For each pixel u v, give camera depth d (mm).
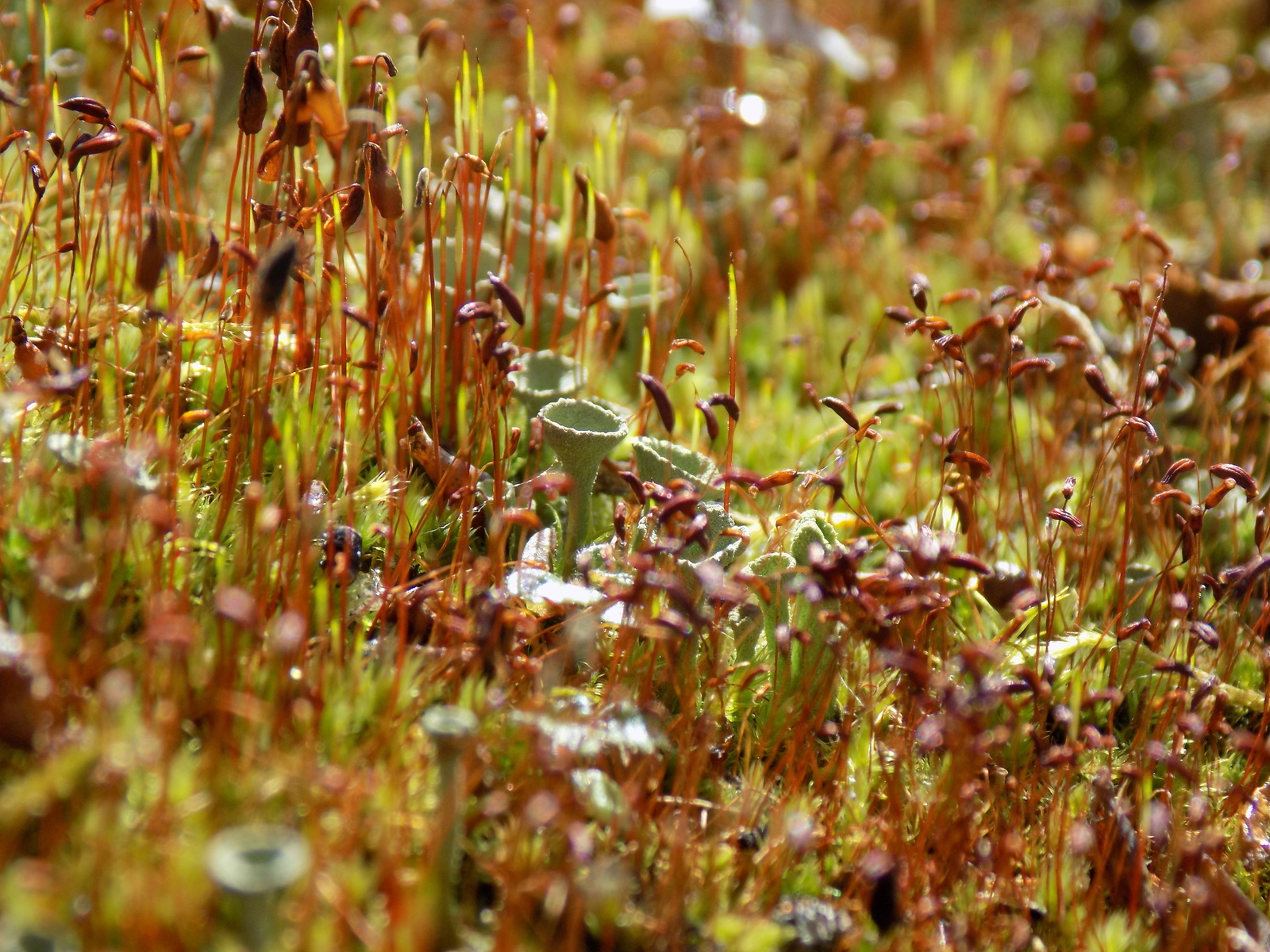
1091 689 248
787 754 239
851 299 287
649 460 246
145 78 250
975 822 239
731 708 243
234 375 249
